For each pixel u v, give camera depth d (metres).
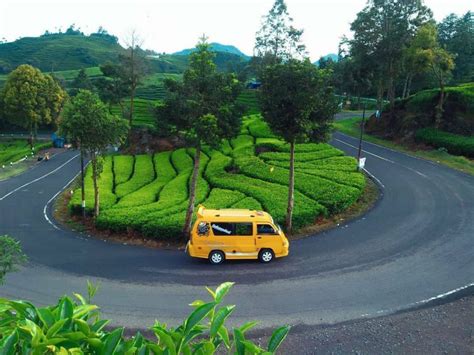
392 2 38.97
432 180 25.80
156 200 23.53
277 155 29.38
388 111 43.69
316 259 15.59
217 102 16.95
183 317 11.89
